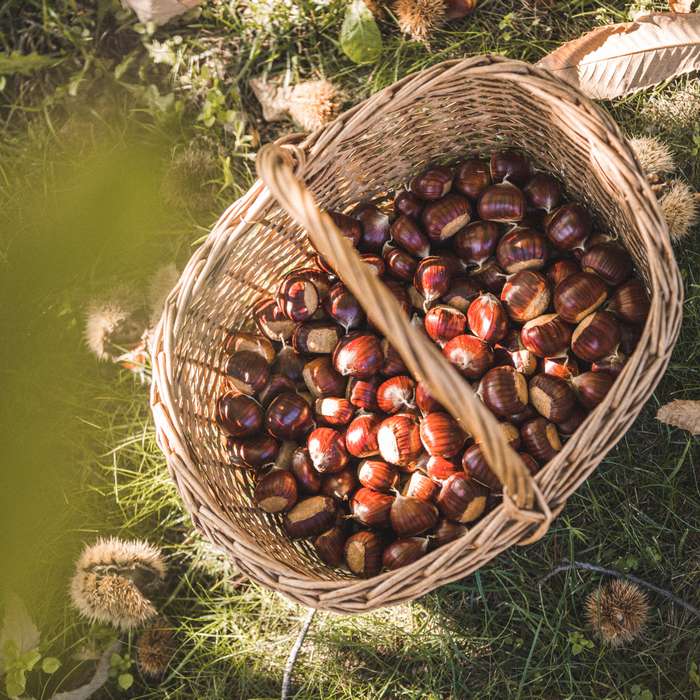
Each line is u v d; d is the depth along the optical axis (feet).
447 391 3.39
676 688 4.15
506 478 3.43
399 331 3.40
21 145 4.43
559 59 4.14
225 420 3.97
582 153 3.84
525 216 4.03
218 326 4.00
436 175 3.99
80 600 4.13
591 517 4.21
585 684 4.18
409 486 3.92
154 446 4.35
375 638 4.25
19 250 4.34
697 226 4.22
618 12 4.30
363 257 4.04
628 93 4.20
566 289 3.89
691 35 4.08
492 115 3.96
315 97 4.27
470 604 4.23
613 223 3.93
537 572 4.22
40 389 4.38
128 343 4.31
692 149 4.27
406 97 3.81
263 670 4.27
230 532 3.70
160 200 4.36
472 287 4.00
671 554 4.19
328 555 3.95
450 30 4.35
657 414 4.07
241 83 4.40
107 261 4.37
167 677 4.30
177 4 4.34
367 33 4.30
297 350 4.03
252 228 3.89
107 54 4.44
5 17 4.45
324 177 3.92
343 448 3.95
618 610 4.10
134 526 4.35
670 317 3.66
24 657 4.19
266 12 4.39
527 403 3.90
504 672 4.20
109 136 4.42
